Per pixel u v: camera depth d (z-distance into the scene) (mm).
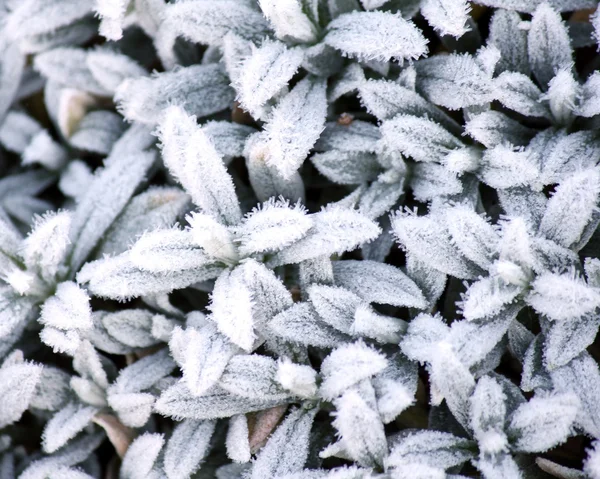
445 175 442
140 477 438
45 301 448
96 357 444
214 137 454
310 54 451
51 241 445
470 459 427
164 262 434
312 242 432
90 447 450
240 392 429
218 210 442
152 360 448
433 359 419
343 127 455
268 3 442
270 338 436
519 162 434
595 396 420
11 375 441
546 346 426
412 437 423
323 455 424
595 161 437
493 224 447
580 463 431
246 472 433
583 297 419
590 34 456
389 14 445
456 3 439
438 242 431
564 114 443
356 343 427
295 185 452
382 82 446
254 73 440
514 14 448
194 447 436
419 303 433
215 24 454
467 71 443
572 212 426
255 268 431
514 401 426
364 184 452
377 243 447
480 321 427
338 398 422
